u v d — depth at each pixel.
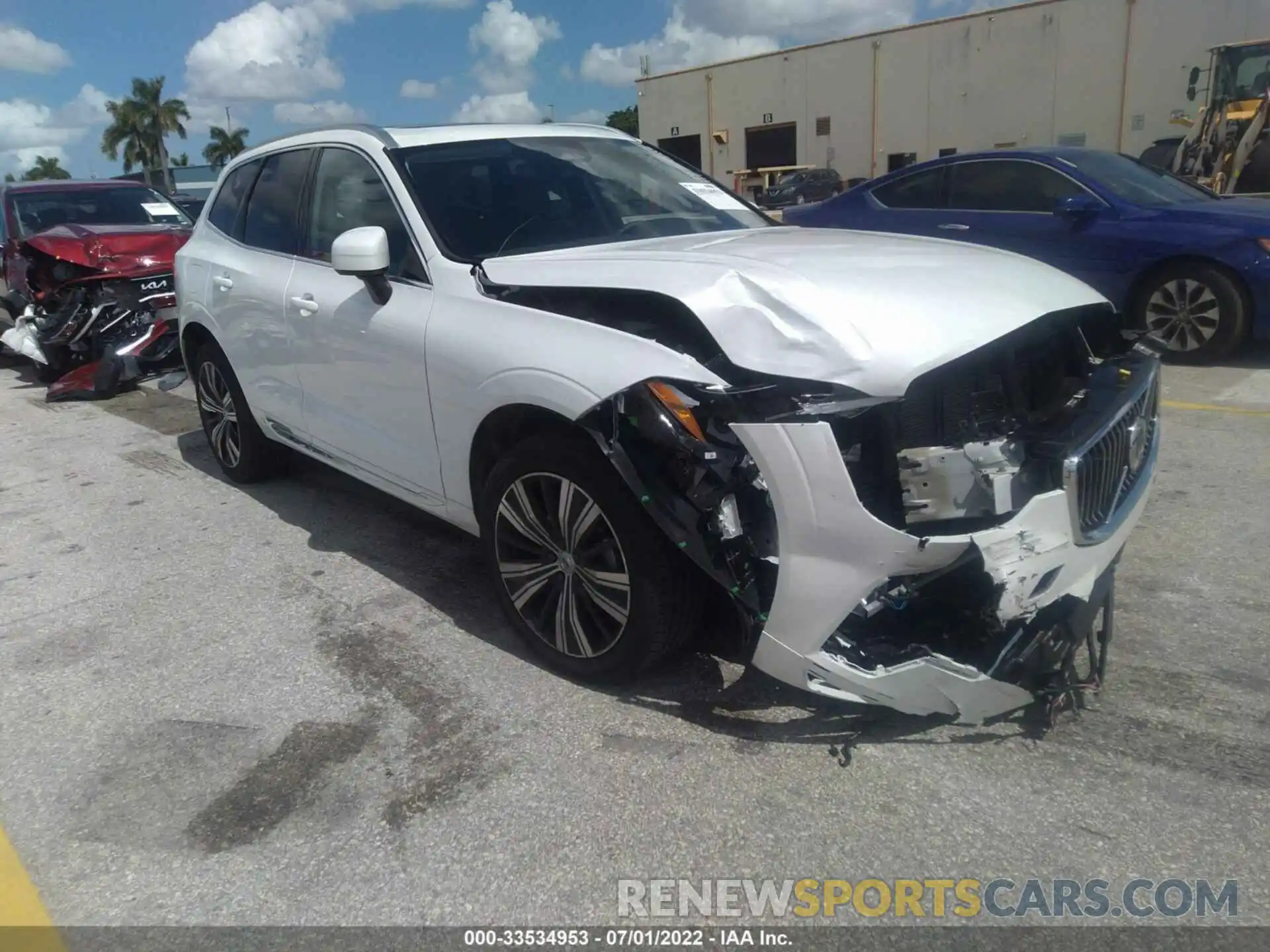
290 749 3.09
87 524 5.23
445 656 3.60
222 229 5.29
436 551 4.58
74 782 2.99
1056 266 7.79
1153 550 4.18
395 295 3.81
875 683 2.67
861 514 2.54
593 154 4.46
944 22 31.53
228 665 3.62
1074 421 2.90
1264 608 3.65
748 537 2.71
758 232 4.00
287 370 4.57
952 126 32.09
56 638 3.93
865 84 34.00
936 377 2.68
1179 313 7.31
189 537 4.93
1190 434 5.68
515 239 3.80
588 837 2.64
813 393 2.63
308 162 4.59
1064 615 2.80
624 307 3.14
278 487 5.63
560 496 3.17
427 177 3.98
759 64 37.00
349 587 4.23
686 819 2.68
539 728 3.12
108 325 8.38
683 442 2.68
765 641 2.75
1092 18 28.50
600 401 2.89
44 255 8.55
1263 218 6.98
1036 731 2.96
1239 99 13.94
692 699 3.21
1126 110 28.41
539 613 3.44
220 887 2.54
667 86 40.53
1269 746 2.86
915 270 3.08
